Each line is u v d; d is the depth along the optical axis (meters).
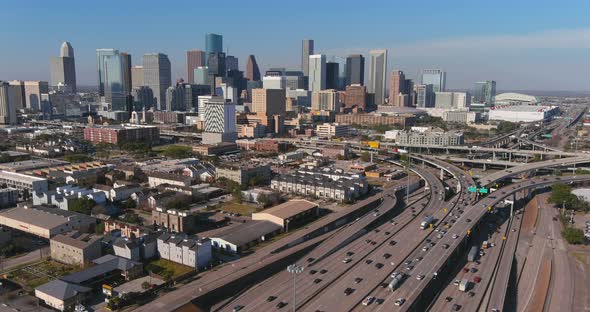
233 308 189.12
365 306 186.88
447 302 198.75
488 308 193.12
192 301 188.88
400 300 189.88
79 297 191.25
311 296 196.75
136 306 189.25
